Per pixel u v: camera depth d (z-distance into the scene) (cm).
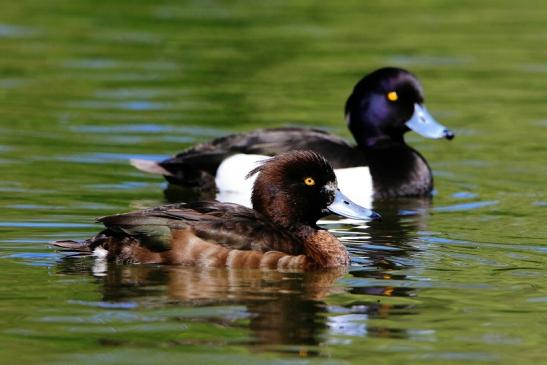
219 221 1079
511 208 1408
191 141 1700
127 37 2423
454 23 2600
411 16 2686
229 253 1066
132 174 1527
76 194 1400
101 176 1505
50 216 1275
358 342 876
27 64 2173
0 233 1186
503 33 2503
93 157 1596
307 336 883
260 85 2069
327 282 1036
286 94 2003
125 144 1672
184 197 1438
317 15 2678
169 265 1065
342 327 907
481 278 1061
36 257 1087
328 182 1155
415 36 2461
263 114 1866
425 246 1191
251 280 1032
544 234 1260
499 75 2166
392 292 1008
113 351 843
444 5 2830
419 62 2238
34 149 1619
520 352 859
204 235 1070
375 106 1619
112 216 1079
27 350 843
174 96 1973
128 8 2719
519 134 1803
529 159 1667
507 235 1255
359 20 2620
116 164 1571
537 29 2547
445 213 1388
